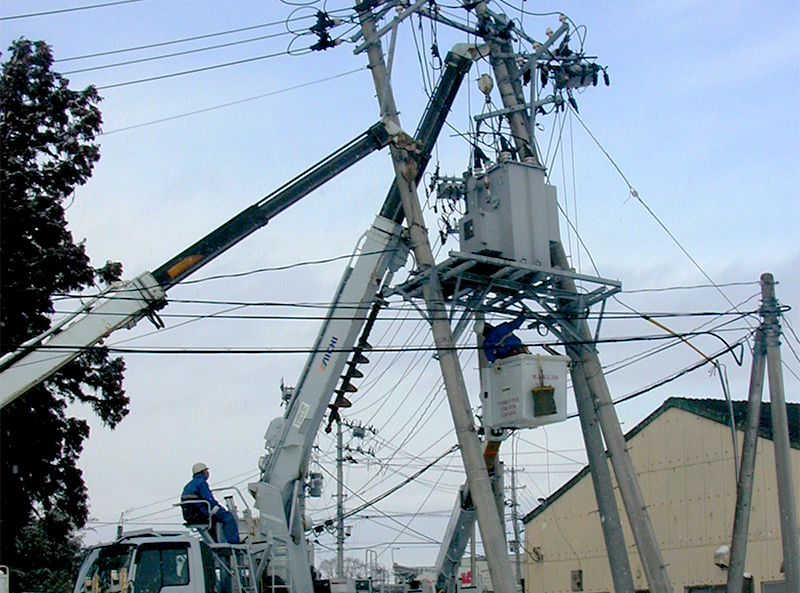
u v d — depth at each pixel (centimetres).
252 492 1498
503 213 1584
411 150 1548
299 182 1576
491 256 1568
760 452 2109
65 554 3344
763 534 2067
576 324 1639
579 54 1784
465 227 1614
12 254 2352
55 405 2528
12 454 2364
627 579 1594
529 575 2830
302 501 1520
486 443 1577
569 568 2666
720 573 2159
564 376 1524
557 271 1565
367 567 1711
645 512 1568
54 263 2412
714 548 2191
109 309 1473
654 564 1540
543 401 1485
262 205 1555
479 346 1551
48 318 2420
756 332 1638
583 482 2667
